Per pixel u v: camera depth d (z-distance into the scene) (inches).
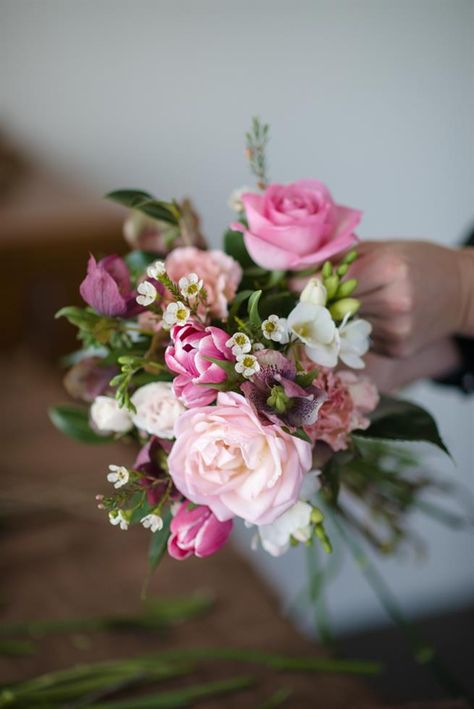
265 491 23.1
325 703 35.9
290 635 40.3
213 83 79.6
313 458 25.8
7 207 80.4
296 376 23.7
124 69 83.9
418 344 31.8
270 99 76.6
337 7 69.6
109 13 82.6
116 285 26.3
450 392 70.7
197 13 78.1
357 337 26.1
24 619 41.4
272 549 25.8
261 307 26.5
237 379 23.3
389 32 67.4
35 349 75.1
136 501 25.0
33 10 84.2
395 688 53.2
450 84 65.0
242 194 30.4
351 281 26.3
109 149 87.0
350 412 26.0
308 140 74.9
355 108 71.2
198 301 24.5
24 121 88.0
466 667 54.5
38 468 52.9
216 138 81.4
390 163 70.3
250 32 75.3
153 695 36.8
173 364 23.4
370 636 58.6
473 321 32.6
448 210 67.4
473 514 70.1
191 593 43.1
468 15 62.4
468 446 70.8
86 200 82.9
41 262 75.3
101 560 45.8
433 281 30.9
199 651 38.8
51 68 85.8
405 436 27.4
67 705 36.2
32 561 45.9
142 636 40.6
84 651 39.7
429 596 74.2
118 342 28.6
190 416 23.1
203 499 23.3
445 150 66.5
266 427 22.9
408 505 40.9
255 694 36.6
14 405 62.0
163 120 83.5
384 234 72.7
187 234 31.2
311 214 27.6
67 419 31.6
